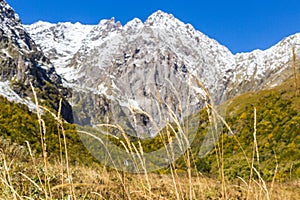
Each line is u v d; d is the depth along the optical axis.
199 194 3.19
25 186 4.23
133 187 3.10
